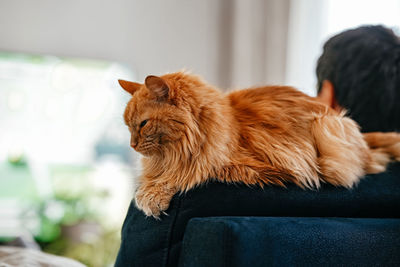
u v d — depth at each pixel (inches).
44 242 125.3
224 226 31.8
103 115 133.7
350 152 46.2
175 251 38.2
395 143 52.8
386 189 45.7
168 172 44.8
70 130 131.4
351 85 65.4
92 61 134.3
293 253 34.0
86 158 132.0
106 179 132.5
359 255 37.1
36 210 126.3
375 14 118.3
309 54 130.0
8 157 126.9
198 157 43.3
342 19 125.6
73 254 117.0
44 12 133.3
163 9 143.5
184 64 145.2
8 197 126.0
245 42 142.5
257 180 41.8
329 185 44.7
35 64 129.9
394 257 38.5
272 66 141.0
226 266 30.9
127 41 139.9
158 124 46.3
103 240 120.4
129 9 140.3
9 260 52.8
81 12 136.1
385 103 64.1
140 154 50.7
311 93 128.6
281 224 34.8
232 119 47.6
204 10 147.3
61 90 131.3
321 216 42.3
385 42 65.7
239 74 142.1
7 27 130.4
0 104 127.3
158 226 39.3
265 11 143.0
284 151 44.3
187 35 145.6
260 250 32.3
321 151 46.6
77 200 130.0
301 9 131.1
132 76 138.4
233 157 44.5
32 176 128.0
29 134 128.7
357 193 44.3
